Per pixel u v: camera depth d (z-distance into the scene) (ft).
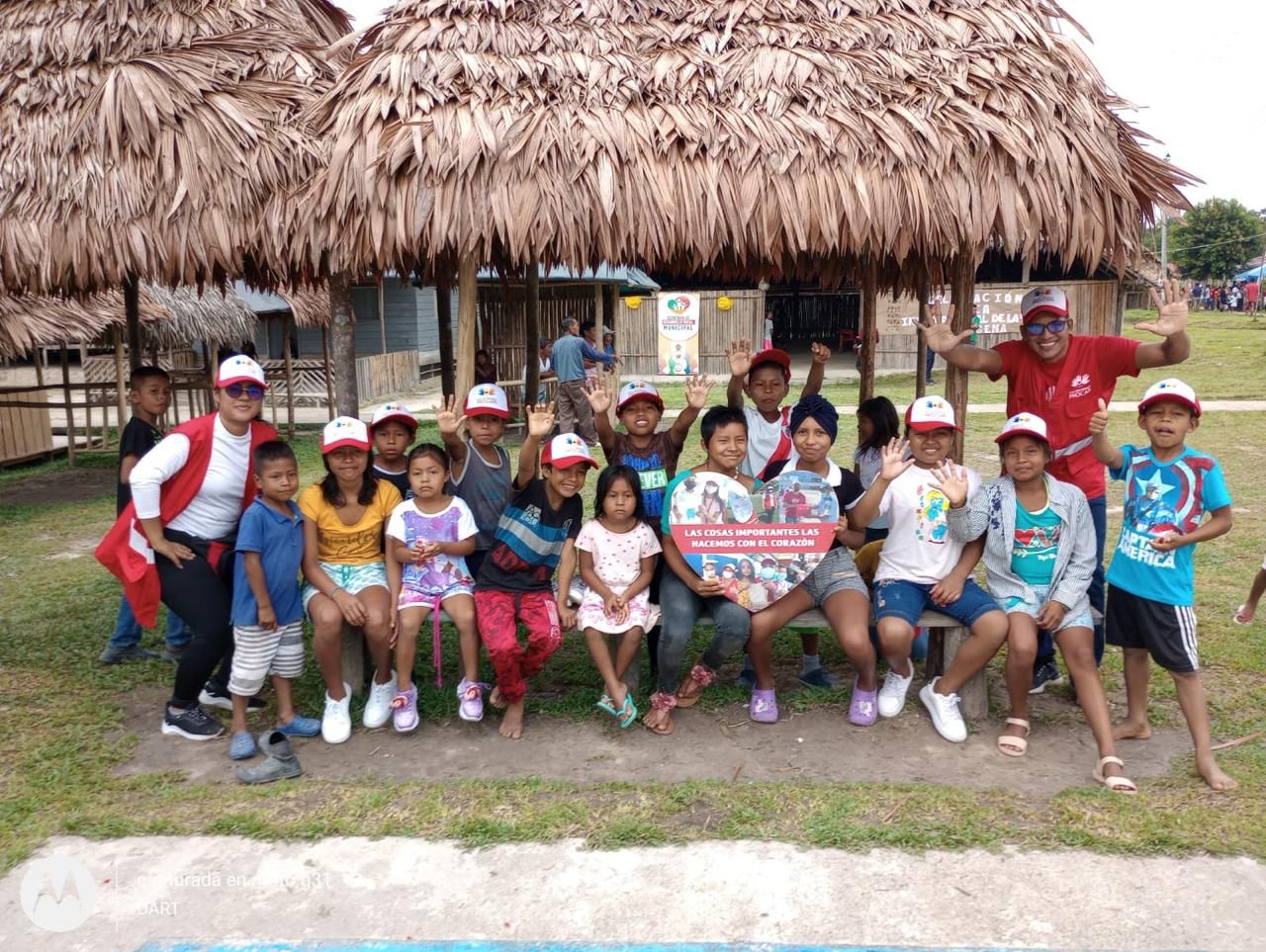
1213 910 9.32
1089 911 9.34
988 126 13.53
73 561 23.98
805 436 13.69
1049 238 13.73
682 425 14.87
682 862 10.28
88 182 14.10
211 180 13.97
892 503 13.66
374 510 13.71
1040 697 14.61
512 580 13.48
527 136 13.12
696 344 63.05
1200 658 15.67
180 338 40.86
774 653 16.75
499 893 9.83
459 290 14.43
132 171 14.11
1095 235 14.01
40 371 40.57
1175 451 12.04
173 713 13.48
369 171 13.12
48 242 14.10
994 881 9.86
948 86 13.97
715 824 10.99
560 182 13.03
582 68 13.93
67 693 15.05
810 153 13.34
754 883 9.91
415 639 13.38
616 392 49.78
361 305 70.95
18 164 14.40
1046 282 66.90
